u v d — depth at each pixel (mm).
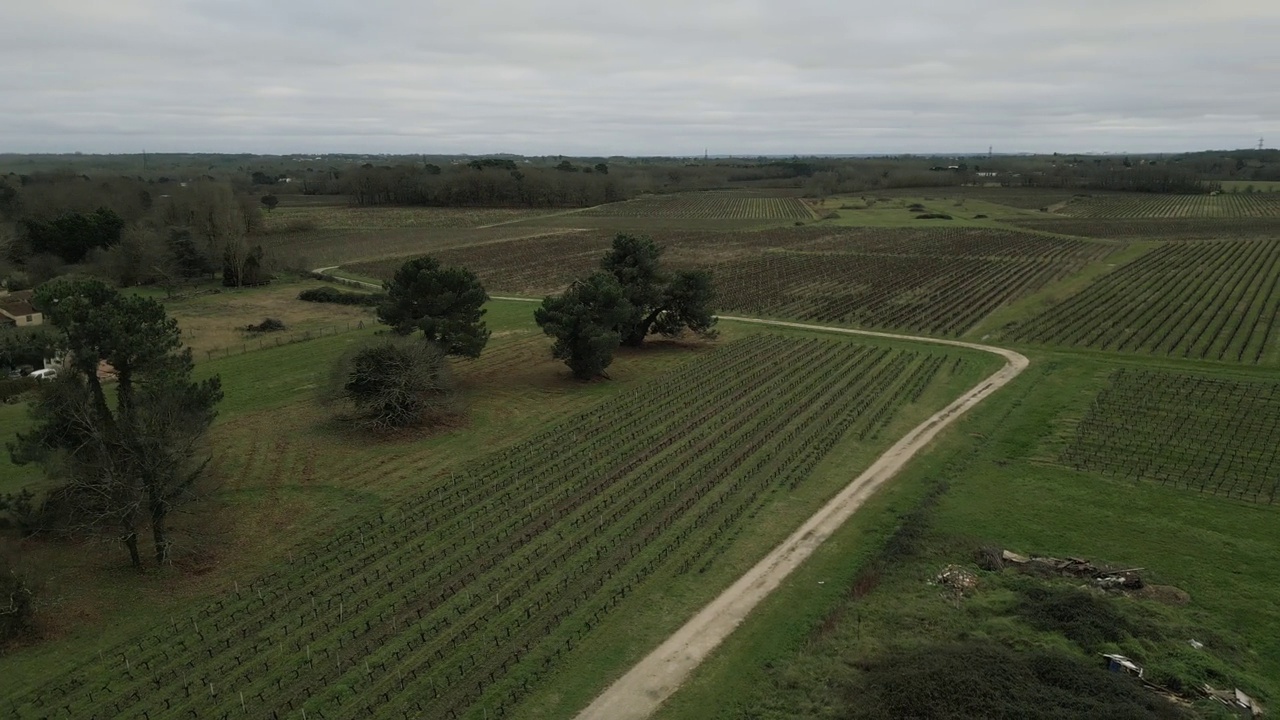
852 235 172875
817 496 46125
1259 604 34656
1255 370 68062
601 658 31875
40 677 31047
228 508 45094
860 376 69562
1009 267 126000
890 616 33781
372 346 58438
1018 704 26828
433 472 50125
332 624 34375
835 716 27797
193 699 29906
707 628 33656
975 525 42156
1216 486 46250
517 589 36906
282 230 189000
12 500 41000
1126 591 35875
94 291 41906
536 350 80062
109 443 39219
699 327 80812
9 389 63438
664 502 45656
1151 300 97750
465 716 28734
